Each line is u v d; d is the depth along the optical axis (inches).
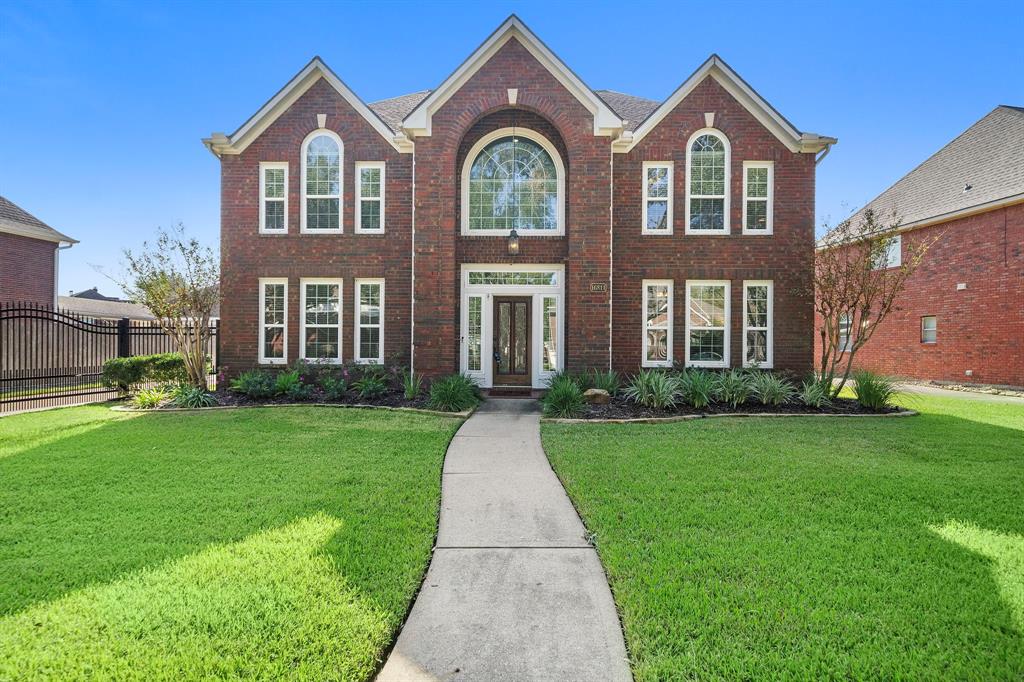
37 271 765.9
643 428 329.4
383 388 443.2
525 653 102.1
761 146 491.5
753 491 199.8
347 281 501.4
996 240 610.5
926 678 94.3
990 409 423.8
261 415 370.0
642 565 137.1
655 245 492.1
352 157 501.7
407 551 146.0
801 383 483.2
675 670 95.9
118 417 366.3
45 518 170.6
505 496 198.2
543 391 477.7
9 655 99.3
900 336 728.3
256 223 501.7
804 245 485.4
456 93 461.4
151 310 455.2
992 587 127.0
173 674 93.7
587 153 457.1
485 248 493.0
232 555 142.6
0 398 461.4
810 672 95.1
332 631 107.3
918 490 201.5
